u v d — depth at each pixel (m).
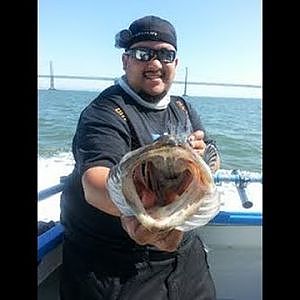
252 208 2.42
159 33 1.73
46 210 2.30
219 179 2.59
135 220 1.20
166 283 1.64
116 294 1.60
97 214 1.60
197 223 1.15
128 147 1.62
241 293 2.50
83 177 1.52
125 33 1.78
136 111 1.70
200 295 1.75
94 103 1.68
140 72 1.71
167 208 1.14
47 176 2.70
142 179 1.18
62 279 1.75
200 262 1.79
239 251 2.51
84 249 1.67
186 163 1.16
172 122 1.80
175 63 1.80
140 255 1.61
